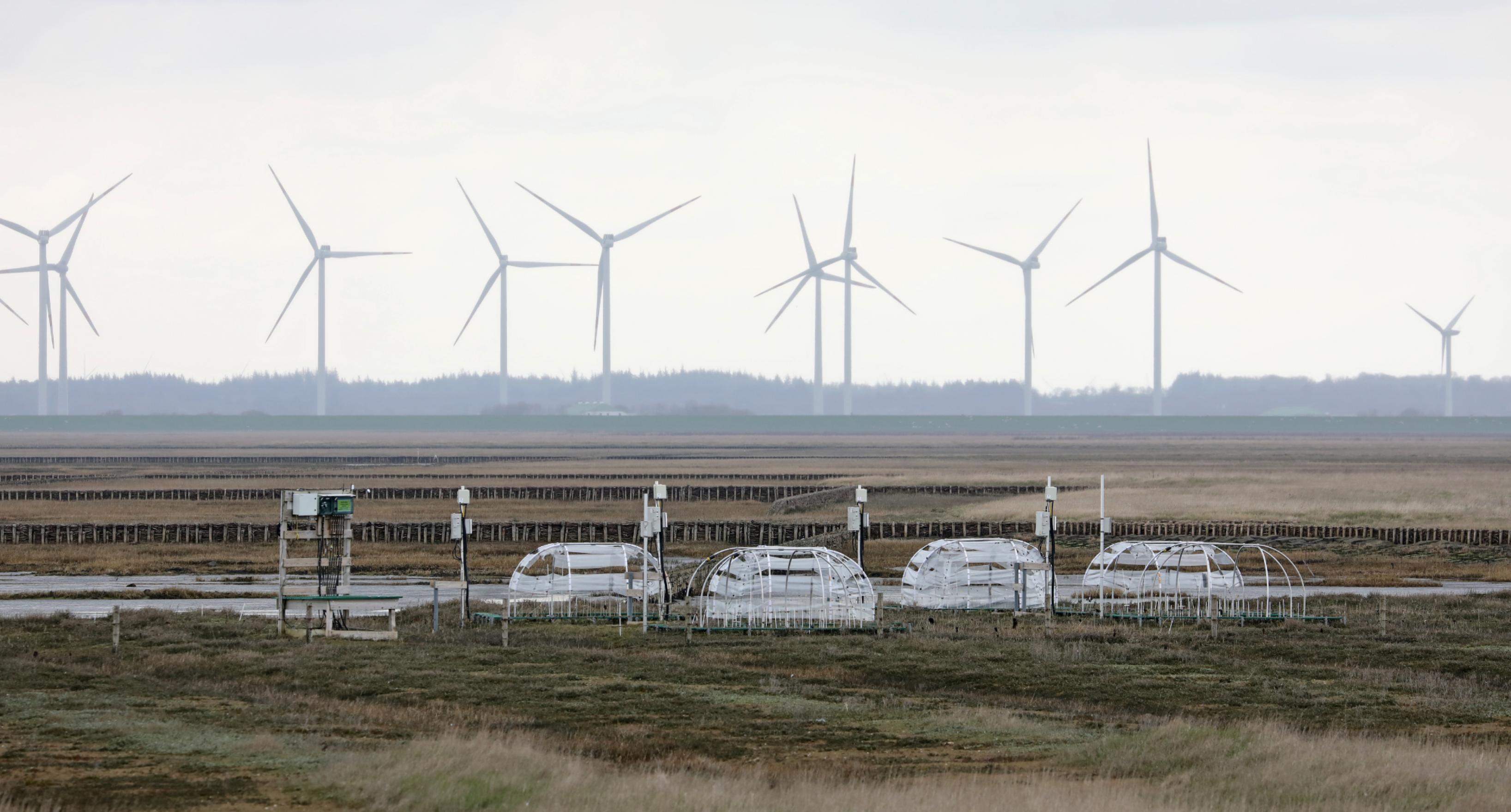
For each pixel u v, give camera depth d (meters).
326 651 131.62
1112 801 74.75
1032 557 182.88
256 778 77.31
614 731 97.88
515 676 119.06
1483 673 129.88
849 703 109.69
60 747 84.69
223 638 140.50
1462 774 83.75
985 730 99.06
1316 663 133.75
